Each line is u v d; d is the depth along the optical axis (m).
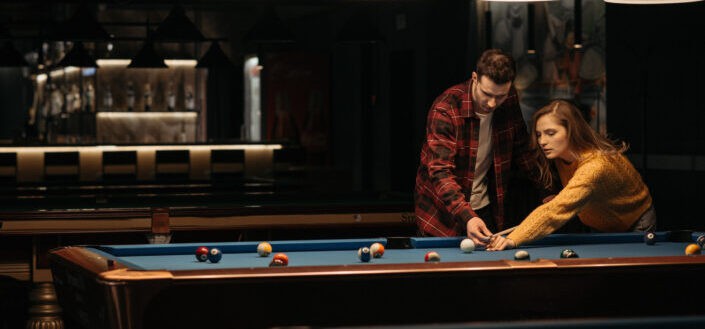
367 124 12.78
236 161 11.58
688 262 3.24
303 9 14.24
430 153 4.18
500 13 9.49
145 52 9.56
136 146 11.26
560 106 4.11
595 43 8.14
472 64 10.12
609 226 4.31
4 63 9.78
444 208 4.30
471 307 3.13
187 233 5.85
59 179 11.02
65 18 15.29
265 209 5.84
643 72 7.45
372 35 8.20
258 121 15.41
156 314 2.96
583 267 3.17
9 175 10.89
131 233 5.82
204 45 14.71
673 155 7.32
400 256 3.72
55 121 15.49
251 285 2.99
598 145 4.14
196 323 2.98
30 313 5.00
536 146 4.31
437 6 10.91
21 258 5.71
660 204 7.47
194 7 13.55
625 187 4.16
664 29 7.38
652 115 7.53
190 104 13.57
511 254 3.74
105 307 2.95
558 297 3.19
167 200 6.80
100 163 11.15
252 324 3.01
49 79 16.06
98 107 13.23
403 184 12.43
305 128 14.52
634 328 1.83
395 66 12.52
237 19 14.99
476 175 4.44
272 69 14.38
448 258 3.62
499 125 4.39
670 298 3.26
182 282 2.93
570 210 3.88
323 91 14.57
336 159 14.69
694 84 7.09
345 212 5.95
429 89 11.33
